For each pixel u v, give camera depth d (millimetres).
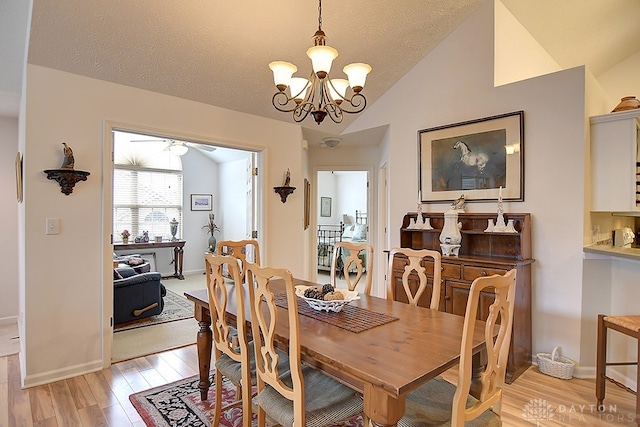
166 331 3775
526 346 2871
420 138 3738
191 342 3459
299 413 1415
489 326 1328
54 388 2533
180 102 3314
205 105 3482
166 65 2938
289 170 4203
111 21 2471
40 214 2602
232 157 7078
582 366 2752
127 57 2764
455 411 1259
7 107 3580
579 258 2752
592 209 2818
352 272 7219
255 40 2945
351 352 1417
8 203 3906
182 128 3328
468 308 1220
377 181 5414
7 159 3906
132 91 3027
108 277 2893
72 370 2734
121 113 2967
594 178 2809
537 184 2947
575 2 3438
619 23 3961
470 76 3354
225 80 3283
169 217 7062
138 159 6699
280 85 2102
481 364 1625
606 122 2748
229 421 2164
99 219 2855
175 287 6027
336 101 2367
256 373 1825
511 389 2559
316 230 5668
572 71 2775
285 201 4168
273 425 1799
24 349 2609
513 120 3061
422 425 1382
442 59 3564
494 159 3182
